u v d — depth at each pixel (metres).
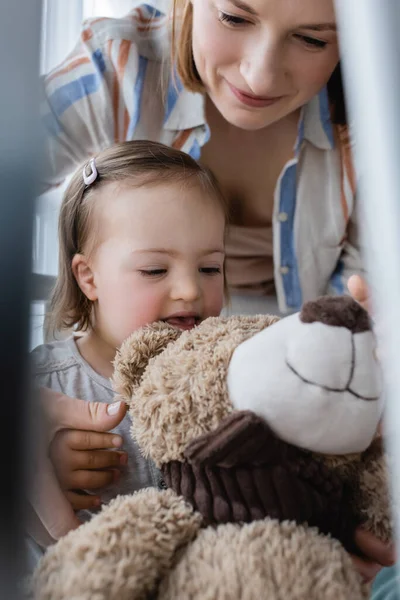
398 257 0.40
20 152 0.39
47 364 0.89
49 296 0.97
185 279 0.82
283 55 0.94
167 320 0.82
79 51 1.25
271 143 1.27
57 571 0.48
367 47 0.41
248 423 0.52
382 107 0.40
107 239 0.85
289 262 1.33
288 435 0.53
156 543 0.50
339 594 0.46
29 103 0.39
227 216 1.20
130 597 0.47
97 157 0.93
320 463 0.54
